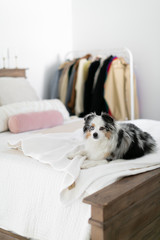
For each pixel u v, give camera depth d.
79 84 3.54
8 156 1.75
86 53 4.08
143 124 2.40
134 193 1.37
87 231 1.28
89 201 1.21
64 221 1.40
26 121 2.34
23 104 2.58
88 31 4.03
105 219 1.20
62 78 3.71
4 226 1.68
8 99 2.66
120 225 1.28
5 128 2.33
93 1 3.92
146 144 1.74
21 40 3.32
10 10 3.14
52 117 2.55
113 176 1.42
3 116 2.34
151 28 3.53
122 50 3.73
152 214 1.53
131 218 1.35
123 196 1.27
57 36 3.90
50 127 2.56
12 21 3.18
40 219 1.51
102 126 1.58
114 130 1.60
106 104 3.41
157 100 3.62
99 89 3.36
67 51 4.11
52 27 3.80
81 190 1.36
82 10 4.03
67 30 4.09
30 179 1.58
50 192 1.50
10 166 1.69
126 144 1.63
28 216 1.56
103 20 3.88
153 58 3.57
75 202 1.39
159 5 3.43
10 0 3.13
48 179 1.52
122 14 3.71
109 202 1.19
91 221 1.21
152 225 1.54
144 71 3.66
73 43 4.15
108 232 1.21
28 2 3.38
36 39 3.55
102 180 1.39
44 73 3.73
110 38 3.85
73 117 3.09
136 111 3.57
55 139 1.89
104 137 1.60
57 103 2.89
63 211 1.41
